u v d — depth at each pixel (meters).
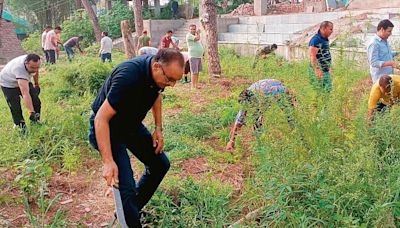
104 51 15.73
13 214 4.31
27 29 36.34
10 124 7.45
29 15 39.47
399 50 7.90
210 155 5.84
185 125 7.12
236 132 5.80
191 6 27.09
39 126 6.32
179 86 11.24
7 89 6.31
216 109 8.26
